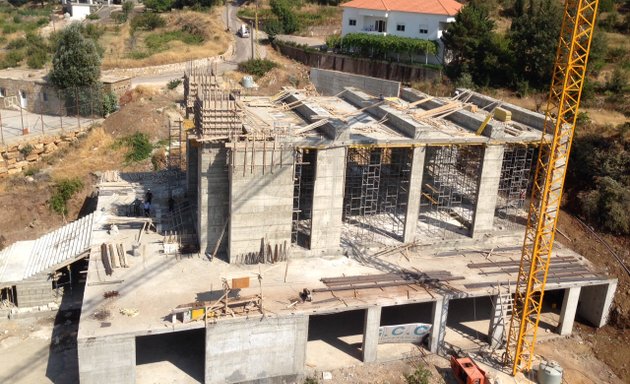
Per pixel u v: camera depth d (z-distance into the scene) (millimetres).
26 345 32969
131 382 28797
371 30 80312
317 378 31531
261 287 32781
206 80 41094
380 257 37531
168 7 111500
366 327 32312
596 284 36469
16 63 79375
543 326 37812
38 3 127188
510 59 66625
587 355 35500
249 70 76938
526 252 32781
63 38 64312
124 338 27891
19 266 36625
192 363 31969
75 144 57875
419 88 68062
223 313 29594
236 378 30500
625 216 42031
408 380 30203
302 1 114312
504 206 46000
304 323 30500
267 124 37688
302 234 39406
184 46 87750
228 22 103938
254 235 34906
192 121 39188
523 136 38688
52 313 35594
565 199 46312
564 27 28469
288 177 34188
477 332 36500
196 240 37125
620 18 75875
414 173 37656
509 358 33344
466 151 49906
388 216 43781
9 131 58094
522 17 66688
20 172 53344
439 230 41594
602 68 63719
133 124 60031
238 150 32688
